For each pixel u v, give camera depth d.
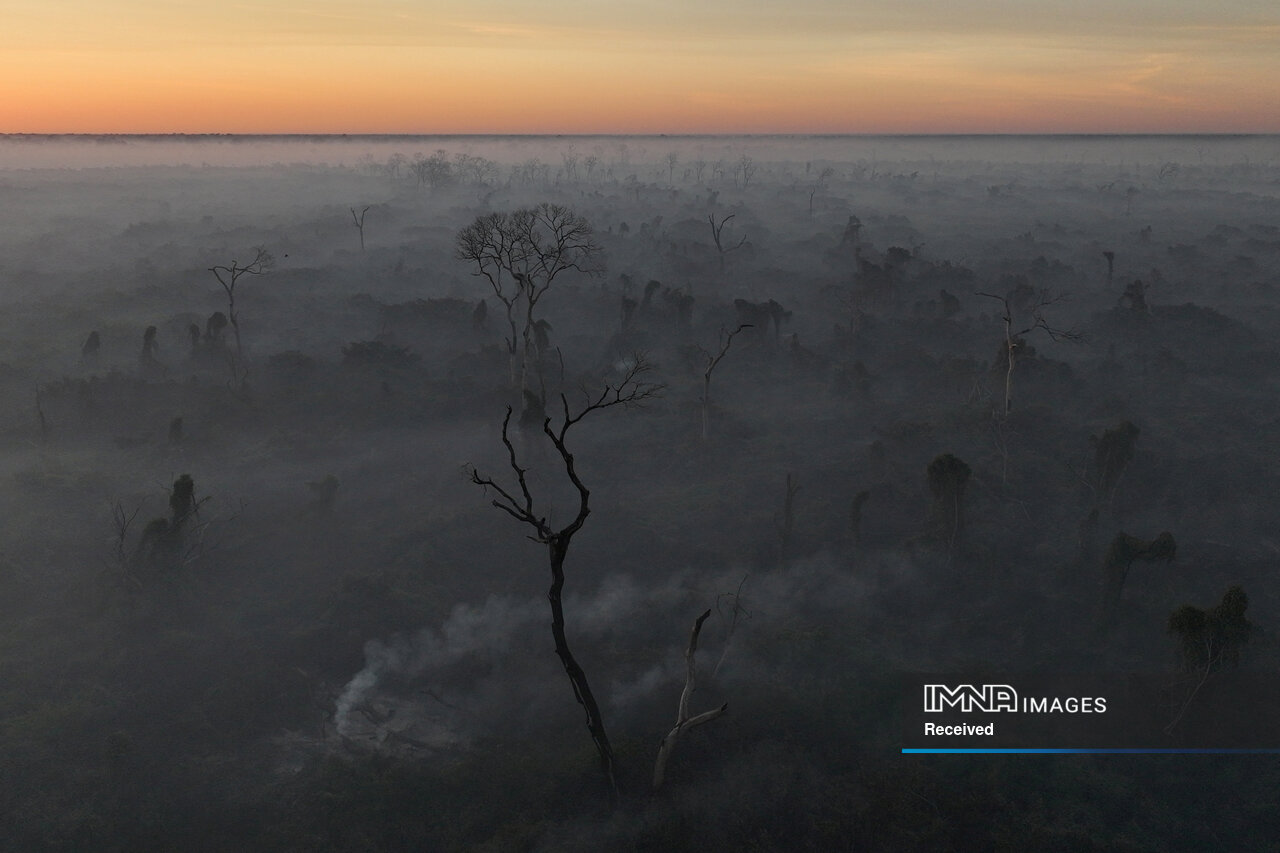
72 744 29.62
